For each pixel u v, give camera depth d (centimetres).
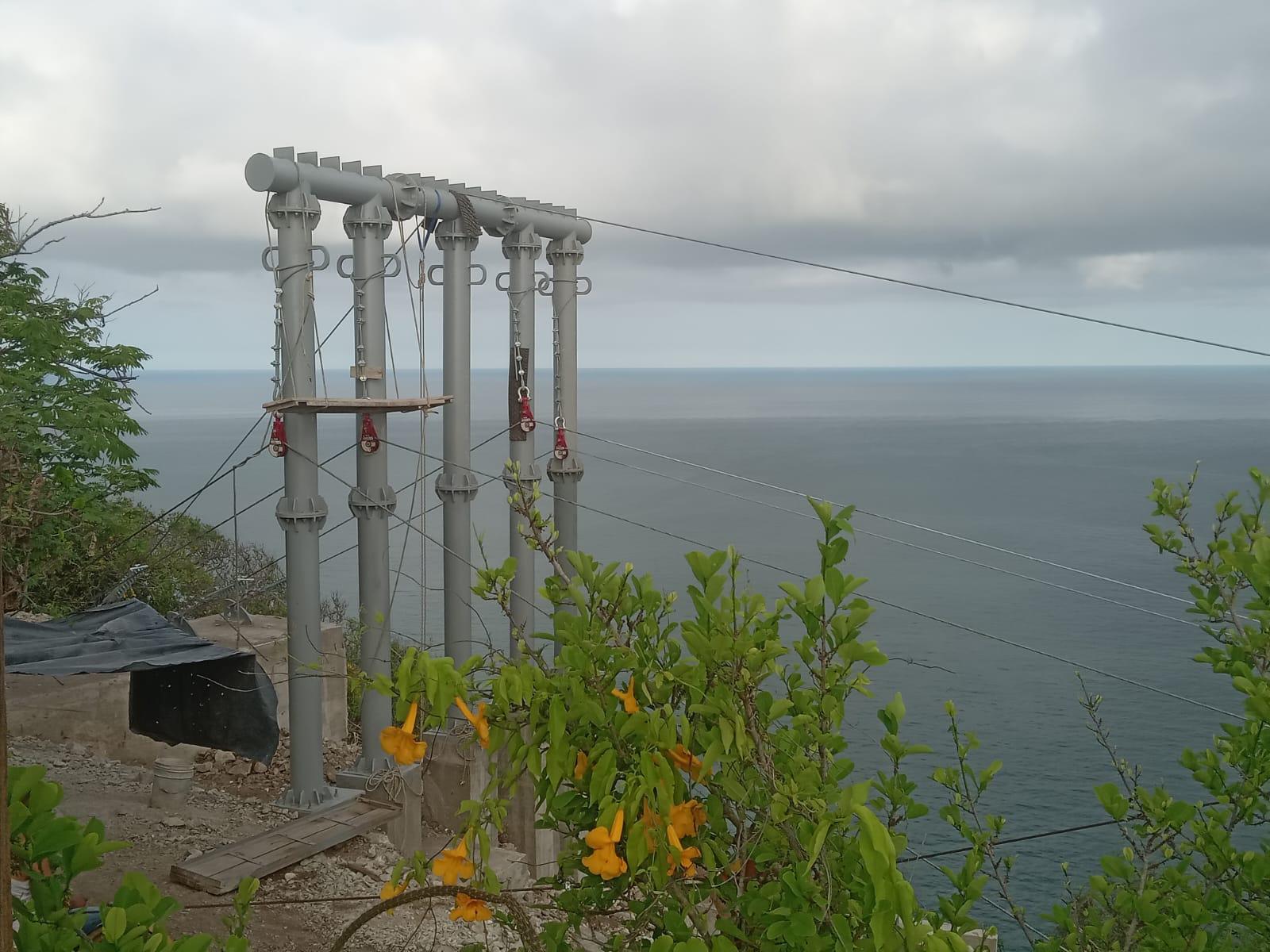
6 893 311
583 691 376
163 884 1378
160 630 1584
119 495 2320
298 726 1641
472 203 1836
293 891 1405
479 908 393
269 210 1570
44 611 2127
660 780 359
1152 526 490
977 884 422
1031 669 6075
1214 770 433
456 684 367
